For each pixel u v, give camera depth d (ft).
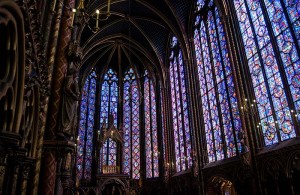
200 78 68.80
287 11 42.42
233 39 53.47
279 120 41.63
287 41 41.75
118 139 88.43
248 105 47.52
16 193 25.09
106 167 82.99
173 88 85.51
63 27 41.11
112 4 77.41
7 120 17.78
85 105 96.12
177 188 72.54
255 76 47.93
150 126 94.73
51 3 36.96
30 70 21.66
